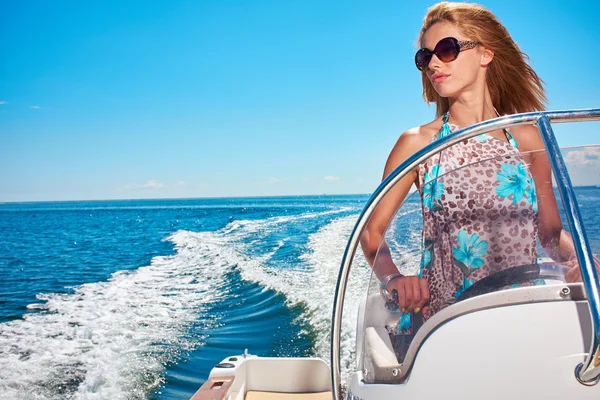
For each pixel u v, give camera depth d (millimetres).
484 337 898
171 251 17016
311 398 2303
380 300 1157
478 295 964
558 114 1012
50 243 24375
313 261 11422
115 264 14812
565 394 846
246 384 2385
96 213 76688
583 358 849
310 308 7168
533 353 867
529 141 1463
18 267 15164
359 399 1069
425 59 1509
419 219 1192
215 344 6039
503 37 1490
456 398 895
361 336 1278
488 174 1115
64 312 8055
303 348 5633
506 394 866
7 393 4523
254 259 12383
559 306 884
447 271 1097
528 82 1586
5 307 8672
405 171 1106
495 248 1067
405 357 998
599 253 946
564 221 1006
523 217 1055
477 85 1485
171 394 4582
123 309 8055
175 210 80688
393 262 1173
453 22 1462
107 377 4957
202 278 10781
